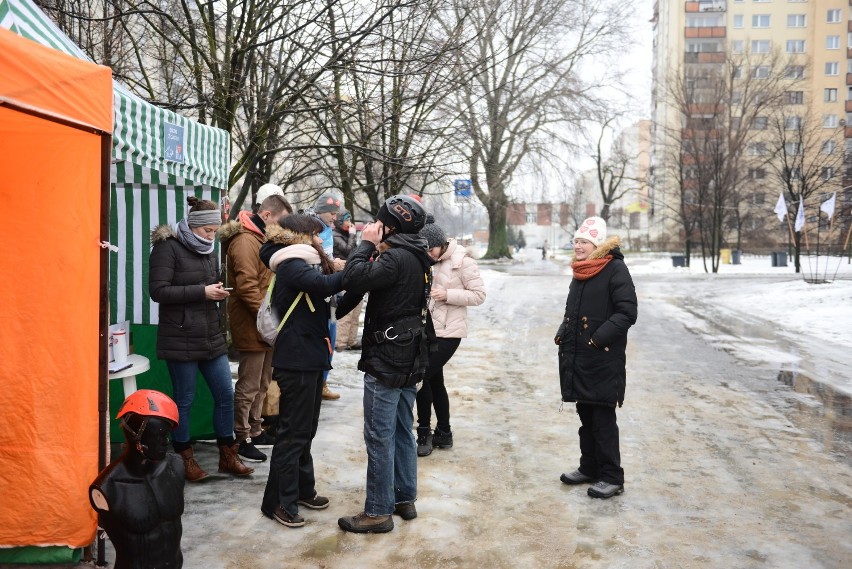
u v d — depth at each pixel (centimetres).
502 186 2419
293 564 351
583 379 454
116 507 277
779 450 559
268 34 977
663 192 5266
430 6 998
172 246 450
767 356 1013
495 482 477
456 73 1115
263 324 395
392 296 386
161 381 530
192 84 927
